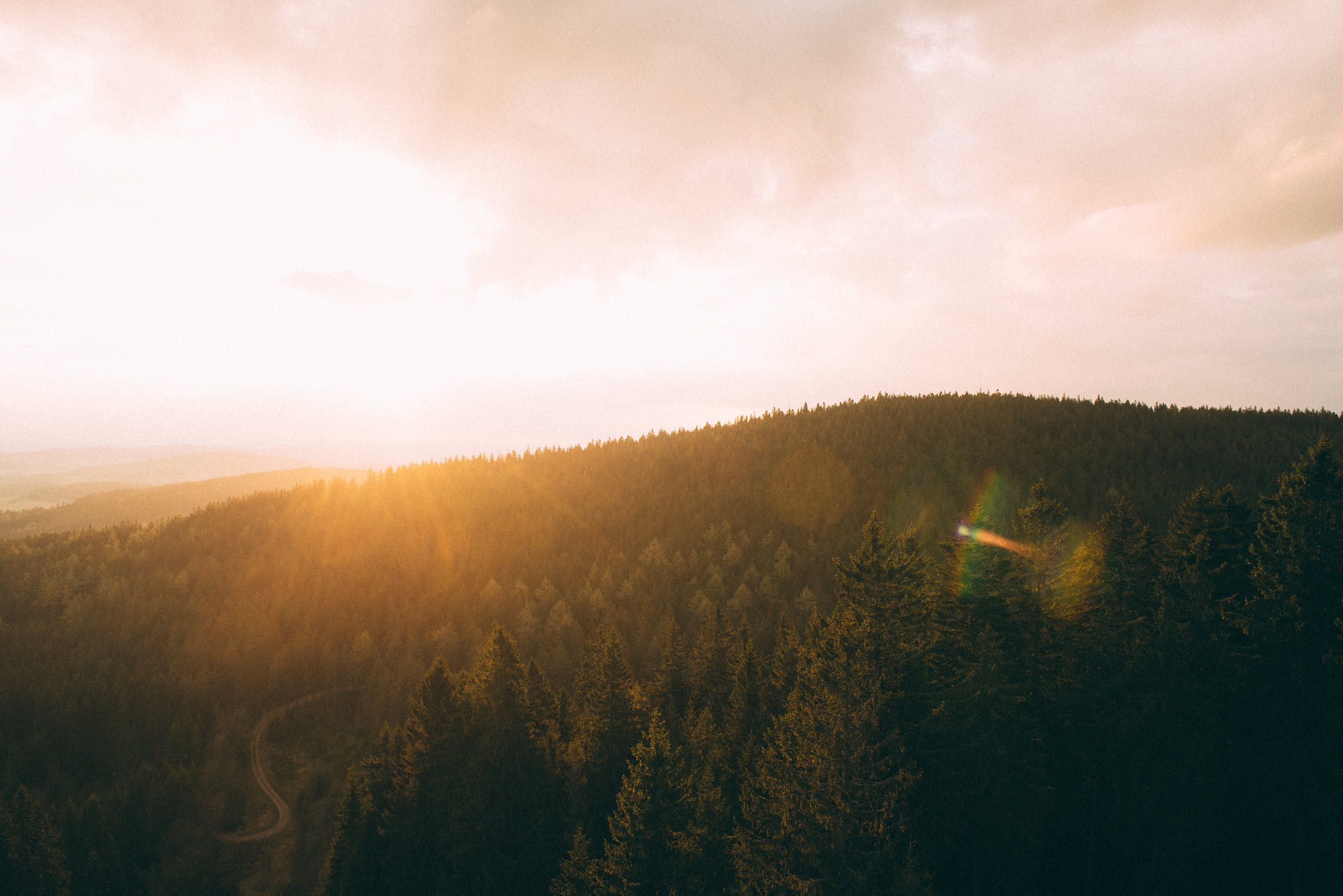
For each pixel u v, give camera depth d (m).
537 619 111.38
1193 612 27.28
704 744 38.34
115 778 90.69
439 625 121.25
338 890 38.03
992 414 188.00
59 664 114.25
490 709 37.75
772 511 151.00
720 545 136.50
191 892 64.75
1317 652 23.75
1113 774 26.09
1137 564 31.48
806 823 18.98
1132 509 33.09
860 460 165.00
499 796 34.69
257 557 163.62
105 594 147.00
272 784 87.62
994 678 23.83
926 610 27.53
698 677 56.75
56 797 87.62
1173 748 24.45
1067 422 178.50
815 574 109.88
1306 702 23.84
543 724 38.41
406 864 37.25
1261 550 27.44
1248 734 24.83
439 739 37.53
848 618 24.44
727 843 24.22
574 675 91.19
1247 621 25.36
